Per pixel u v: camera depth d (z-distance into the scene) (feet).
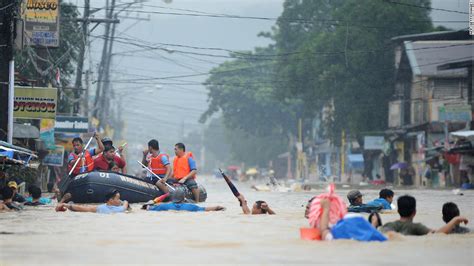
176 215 109.50
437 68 362.74
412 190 291.79
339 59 439.22
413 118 404.77
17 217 104.94
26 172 197.16
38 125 238.89
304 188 299.79
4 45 171.53
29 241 71.72
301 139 637.71
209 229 86.89
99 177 143.13
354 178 500.74
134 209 124.16
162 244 70.23
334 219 73.82
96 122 352.90
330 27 510.17
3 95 172.14
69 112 304.09
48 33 209.26
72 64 298.76
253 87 602.03
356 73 433.48
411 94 409.08
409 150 421.59
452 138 358.43
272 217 107.55
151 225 91.61
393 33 427.33
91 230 84.58
